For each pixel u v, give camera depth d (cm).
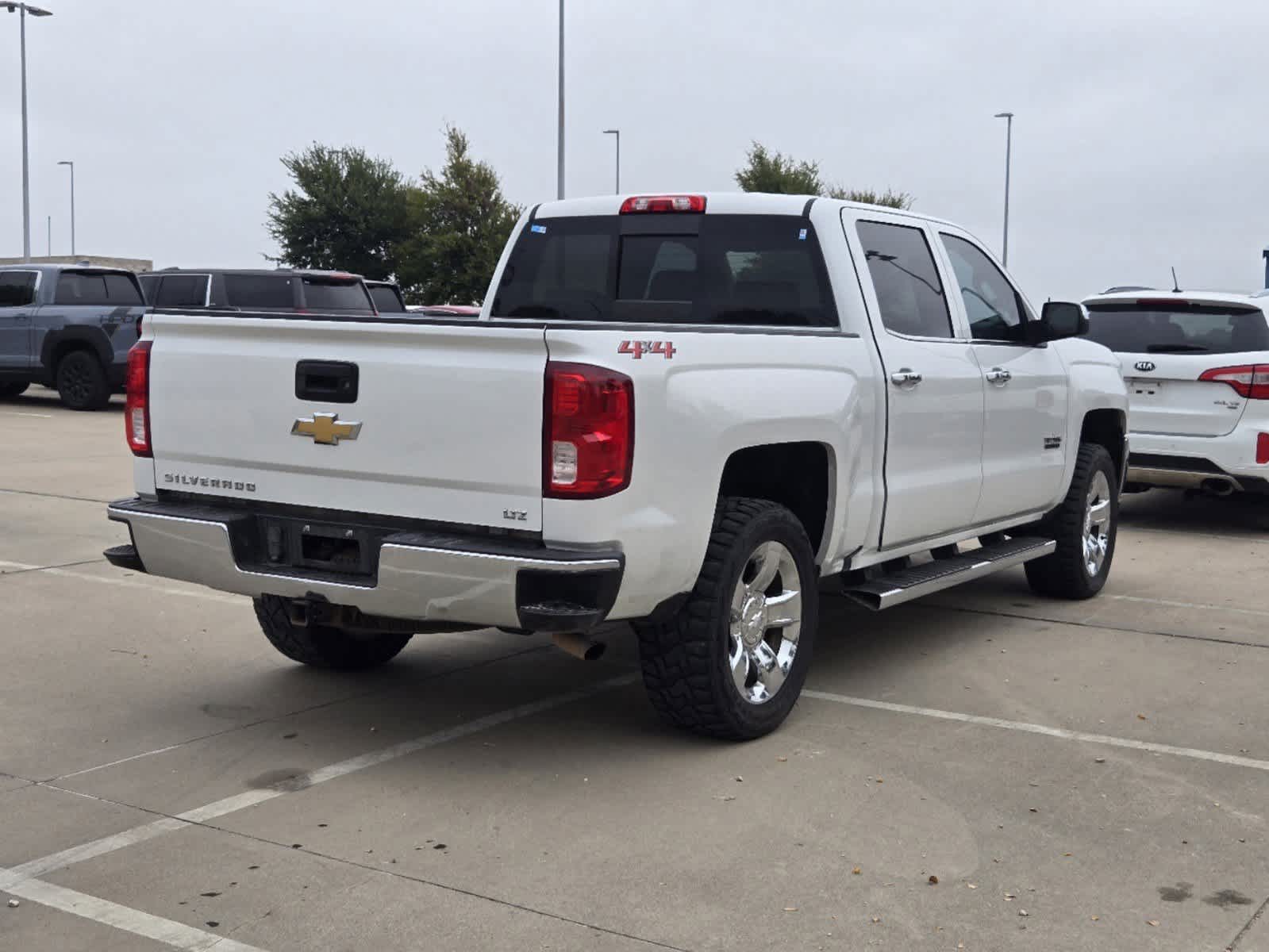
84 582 777
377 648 597
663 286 614
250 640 653
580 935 346
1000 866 390
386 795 445
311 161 5422
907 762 482
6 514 1010
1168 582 826
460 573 425
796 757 487
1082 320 659
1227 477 976
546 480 422
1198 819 430
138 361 504
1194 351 987
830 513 530
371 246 5450
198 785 453
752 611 496
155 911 358
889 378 556
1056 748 499
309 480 468
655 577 443
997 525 674
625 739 506
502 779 461
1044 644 663
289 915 356
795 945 341
